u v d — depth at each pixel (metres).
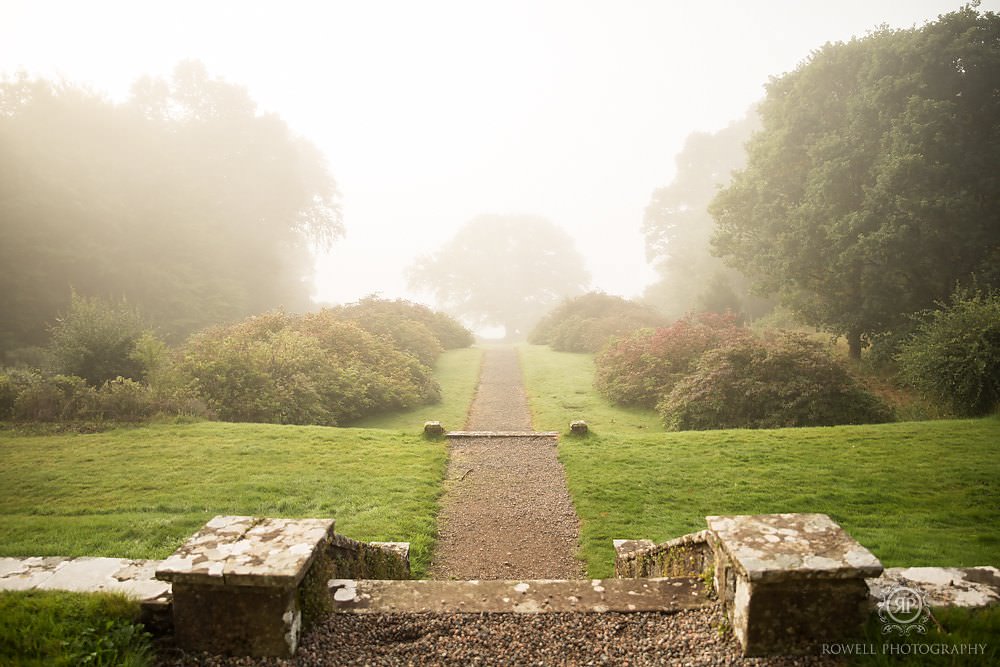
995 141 18.39
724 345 17.67
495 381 23.67
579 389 21.50
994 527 7.28
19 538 6.54
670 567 4.83
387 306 31.22
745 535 3.35
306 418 14.69
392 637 3.37
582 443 12.46
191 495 8.41
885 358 19.55
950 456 10.02
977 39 18.69
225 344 15.87
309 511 8.24
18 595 3.32
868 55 20.62
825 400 14.48
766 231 23.50
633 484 9.84
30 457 10.00
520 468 11.10
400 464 10.76
